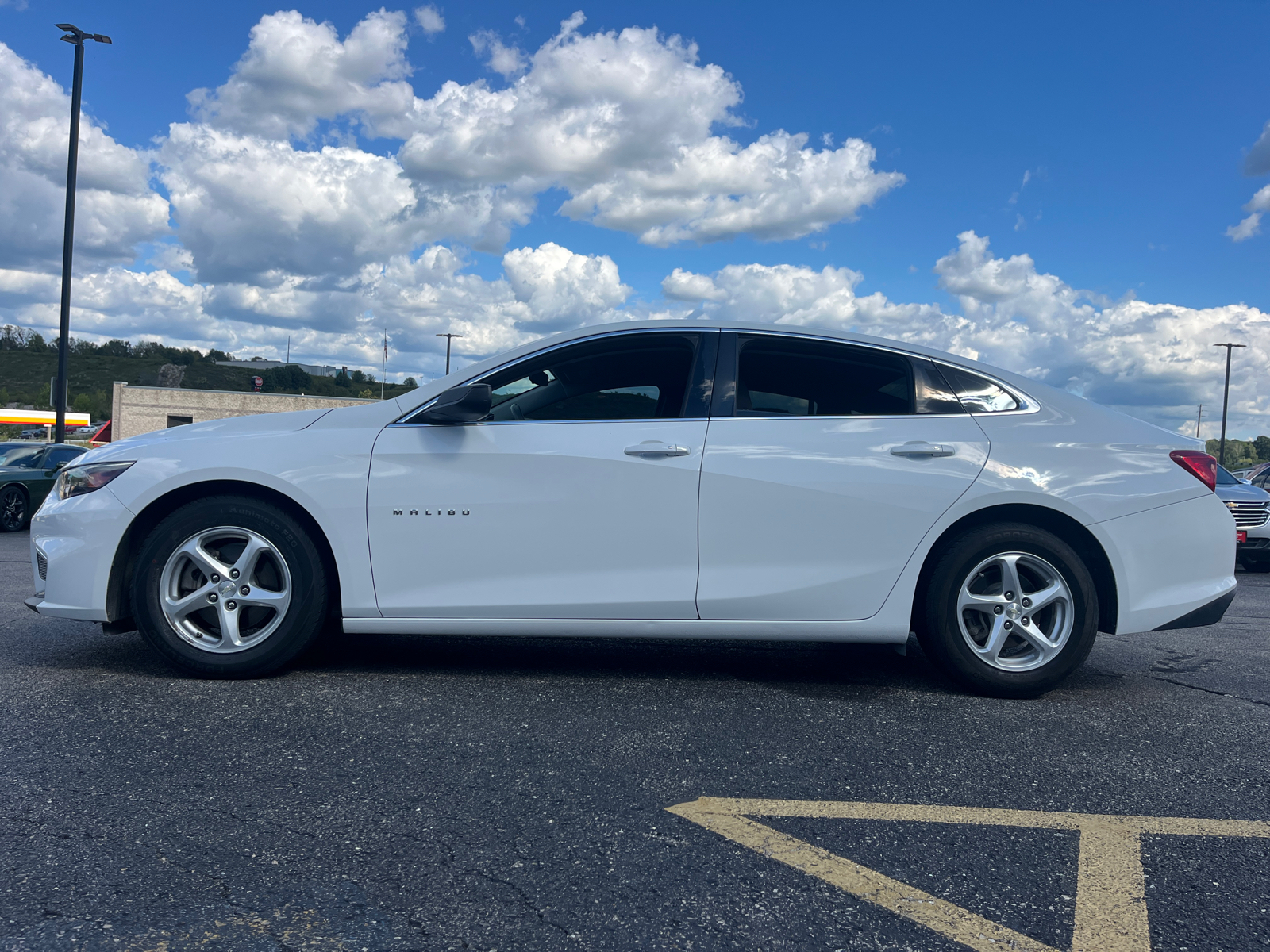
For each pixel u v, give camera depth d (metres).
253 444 3.66
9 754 2.73
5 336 176.62
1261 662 4.67
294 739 2.93
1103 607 3.77
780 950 1.75
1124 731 3.26
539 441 3.63
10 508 12.48
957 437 3.68
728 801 2.50
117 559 3.66
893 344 3.85
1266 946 1.80
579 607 3.60
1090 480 3.65
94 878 1.97
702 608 3.60
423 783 2.58
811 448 3.62
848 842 2.26
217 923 1.80
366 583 3.61
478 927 1.81
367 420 3.73
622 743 2.98
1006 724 3.31
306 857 2.10
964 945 1.79
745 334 3.80
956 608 3.63
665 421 3.67
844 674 4.04
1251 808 2.54
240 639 3.62
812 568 3.60
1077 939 1.82
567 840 2.22
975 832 2.34
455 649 4.37
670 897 1.95
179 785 2.52
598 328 3.82
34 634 4.59
